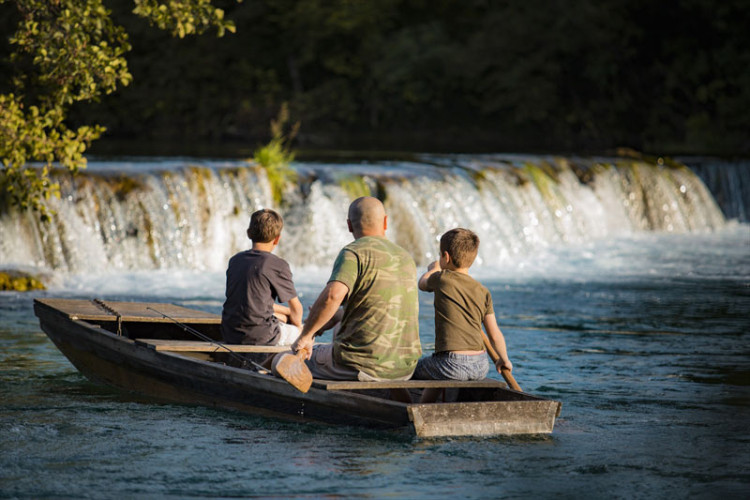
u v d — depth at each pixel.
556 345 21.42
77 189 32.03
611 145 92.44
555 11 89.75
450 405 12.90
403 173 38.41
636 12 87.06
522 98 93.12
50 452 12.42
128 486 11.06
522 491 11.03
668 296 29.14
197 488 10.99
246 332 15.66
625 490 11.16
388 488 11.03
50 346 20.38
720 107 86.06
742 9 85.50
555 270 34.97
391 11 107.50
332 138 94.75
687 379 17.92
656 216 47.97
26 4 25.28
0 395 15.81
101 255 32.09
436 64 101.25
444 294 13.81
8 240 30.61
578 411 15.24
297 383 12.93
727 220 53.00
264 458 12.13
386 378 13.46
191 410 14.70
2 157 25.97
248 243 34.75
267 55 103.44
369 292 13.39
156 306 18.83
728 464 12.26
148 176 33.34
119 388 16.36
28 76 26.78
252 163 36.88
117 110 92.06
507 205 40.69
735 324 24.41
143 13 25.88
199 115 96.81
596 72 88.62
